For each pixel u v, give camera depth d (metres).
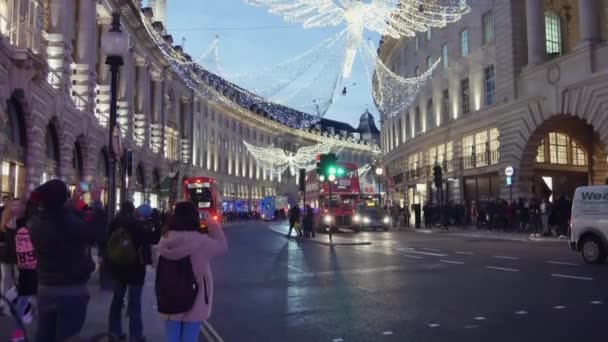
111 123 11.02
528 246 21.33
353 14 16.88
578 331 7.19
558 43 34.53
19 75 19.61
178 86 62.47
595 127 26.00
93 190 7.13
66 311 4.57
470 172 37.66
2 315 8.07
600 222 14.70
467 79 38.78
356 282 12.42
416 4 31.38
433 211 38.44
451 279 12.45
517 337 6.97
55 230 4.52
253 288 11.98
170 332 4.66
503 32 33.09
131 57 43.81
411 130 50.81
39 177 22.22
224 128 84.25
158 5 58.94
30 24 22.62
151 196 49.28
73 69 31.91
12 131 20.78
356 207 37.53
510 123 32.28
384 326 7.85
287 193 106.31
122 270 6.86
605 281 11.47
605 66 25.58
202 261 4.65
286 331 7.75
